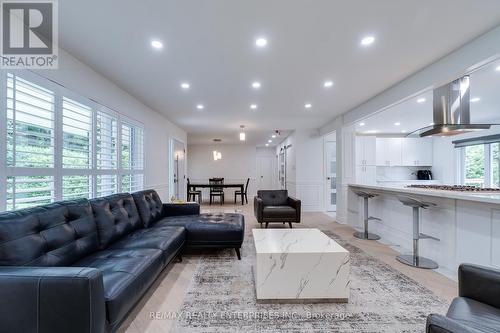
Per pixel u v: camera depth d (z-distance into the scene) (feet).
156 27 6.66
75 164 8.23
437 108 11.18
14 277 3.94
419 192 9.83
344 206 17.04
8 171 5.81
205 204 28.19
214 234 10.02
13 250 4.62
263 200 16.76
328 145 22.47
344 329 5.64
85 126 8.87
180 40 7.31
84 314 3.88
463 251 8.55
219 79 10.30
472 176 20.57
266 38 7.20
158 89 11.60
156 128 15.96
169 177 18.65
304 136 22.35
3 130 5.72
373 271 8.82
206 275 8.55
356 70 9.41
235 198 29.91
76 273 3.99
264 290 6.78
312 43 7.46
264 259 6.81
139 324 5.82
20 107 6.20
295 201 15.26
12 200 5.90
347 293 6.78
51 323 3.90
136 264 5.83
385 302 6.78
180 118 17.79
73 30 6.77
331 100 13.33
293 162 23.27
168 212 12.71
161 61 8.68
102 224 7.50
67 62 7.93
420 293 7.26
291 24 6.51
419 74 9.45
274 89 11.57
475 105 14.67
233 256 10.51
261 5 5.76
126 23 6.46
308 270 6.81
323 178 22.49
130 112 12.34
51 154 7.14
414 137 23.84
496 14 6.09
